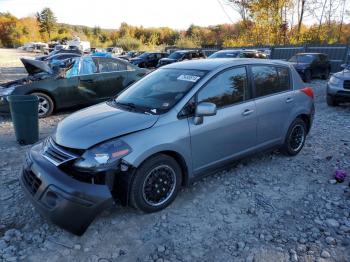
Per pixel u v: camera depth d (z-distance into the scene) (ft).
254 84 14.69
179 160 12.12
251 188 13.93
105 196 9.95
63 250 9.91
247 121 14.10
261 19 114.83
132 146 10.63
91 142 10.44
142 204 11.25
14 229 10.87
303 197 13.25
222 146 13.34
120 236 10.58
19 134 19.45
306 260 9.54
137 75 30.73
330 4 109.91
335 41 112.27
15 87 25.89
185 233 10.80
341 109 30.89
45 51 172.96
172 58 71.97
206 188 13.82
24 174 11.36
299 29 114.62
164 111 11.89
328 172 15.71
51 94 26.68
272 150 16.35
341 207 12.48
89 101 28.48
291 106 16.38
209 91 12.91
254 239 10.52
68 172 10.46
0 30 304.50
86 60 28.32
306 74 54.85
